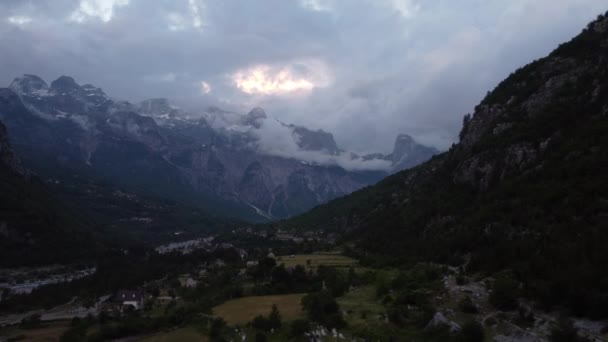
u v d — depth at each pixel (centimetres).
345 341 10200
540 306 9150
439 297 10731
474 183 18400
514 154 16950
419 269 14188
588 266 9262
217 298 16238
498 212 14675
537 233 12438
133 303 18338
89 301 19762
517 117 18875
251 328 12269
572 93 17462
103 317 16250
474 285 11138
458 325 9119
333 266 18162
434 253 15975
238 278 19375
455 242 15438
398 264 16650
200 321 13925
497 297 9669
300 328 11200
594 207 11675
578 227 11275
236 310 14312
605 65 17325
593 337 7888
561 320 8494
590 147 14325
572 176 13712
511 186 15512
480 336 8606
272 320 12000
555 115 16962
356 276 15362
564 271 9400
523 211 13688
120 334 14425
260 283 17625
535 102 18662
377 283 14025
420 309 10512
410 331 9750
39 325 16562
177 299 18388
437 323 9394
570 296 8719
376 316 10962
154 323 14750
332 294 13588
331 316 11400
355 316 11350
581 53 19188
